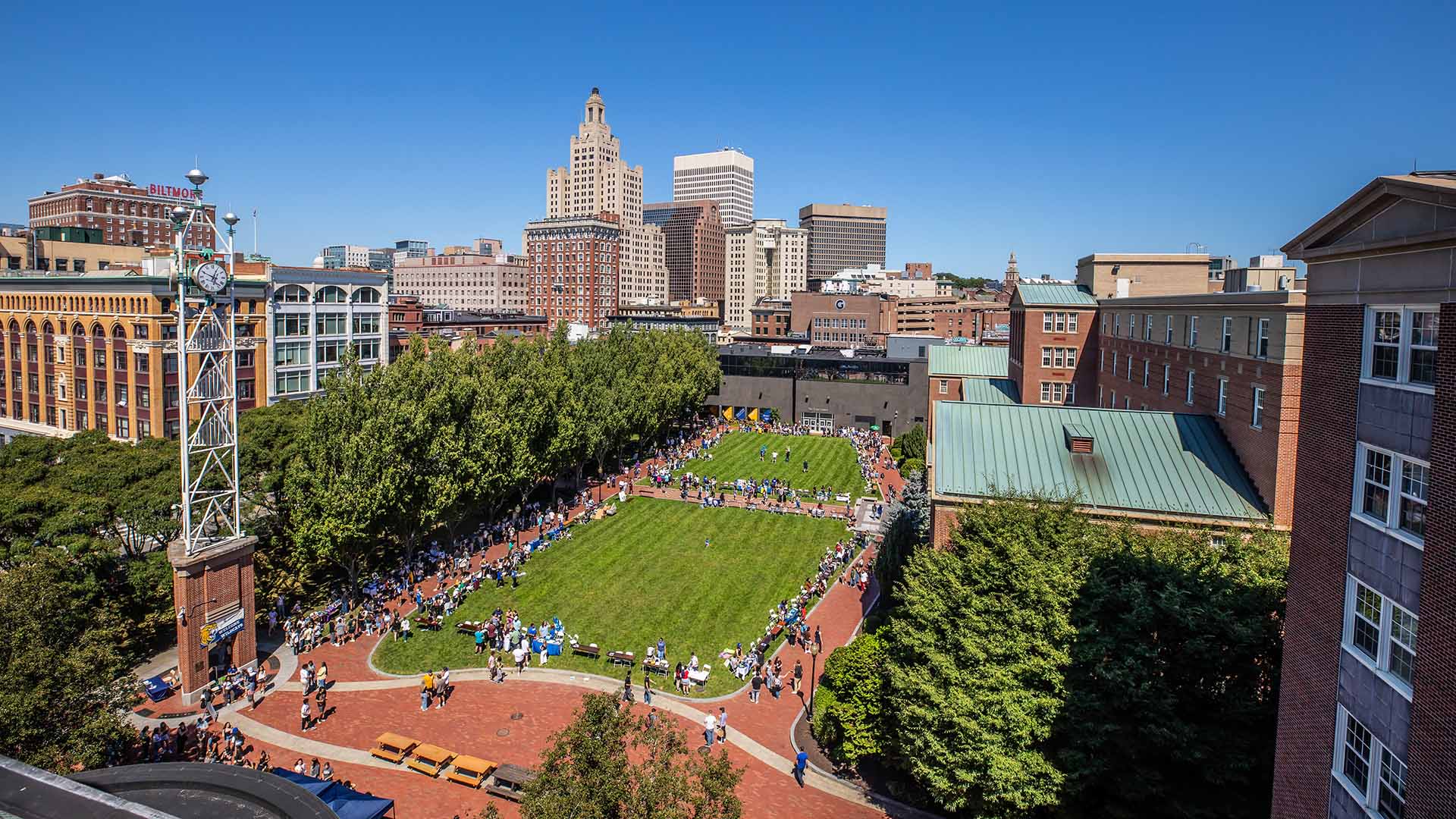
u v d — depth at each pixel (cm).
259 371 9250
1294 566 2075
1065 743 2795
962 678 2831
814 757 3831
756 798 3494
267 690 4366
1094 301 7756
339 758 3741
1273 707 2675
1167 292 7869
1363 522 1775
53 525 4284
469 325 17662
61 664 2905
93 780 1870
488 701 4294
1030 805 2673
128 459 5309
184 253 4319
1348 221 1850
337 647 4891
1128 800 2767
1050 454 4538
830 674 3747
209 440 4409
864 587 5862
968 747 2741
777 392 12731
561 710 4222
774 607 5519
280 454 5706
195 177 4275
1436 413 1519
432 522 5809
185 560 4128
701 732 4031
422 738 3922
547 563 6253
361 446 5212
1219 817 2634
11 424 9694
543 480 8538
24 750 2753
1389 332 1725
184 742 3719
